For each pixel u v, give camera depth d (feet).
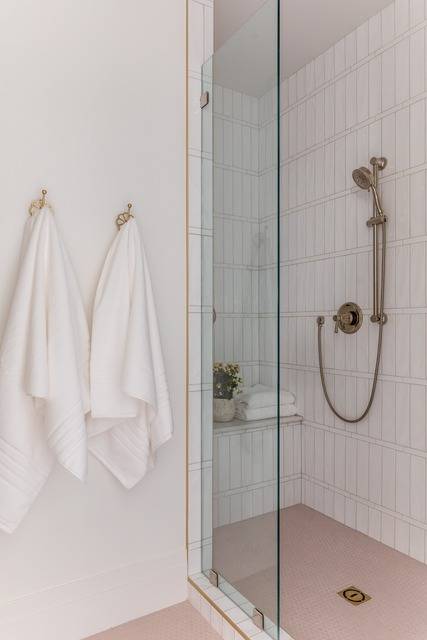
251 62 4.62
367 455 7.16
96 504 4.75
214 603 4.91
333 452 7.80
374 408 7.02
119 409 4.46
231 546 5.00
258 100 4.53
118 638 4.66
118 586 4.88
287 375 8.83
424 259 6.22
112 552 4.85
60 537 4.55
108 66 4.78
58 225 4.48
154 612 5.11
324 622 4.98
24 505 4.04
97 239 4.71
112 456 4.74
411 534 6.48
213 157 5.28
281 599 5.43
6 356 3.98
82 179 4.63
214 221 5.29
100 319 4.44
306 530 7.37
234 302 4.95
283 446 8.29
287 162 8.73
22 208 4.31
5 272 4.24
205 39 5.48
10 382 3.96
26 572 4.38
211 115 5.29
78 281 4.59
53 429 3.99
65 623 4.56
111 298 4.50
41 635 4.43
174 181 5.26
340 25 7.16
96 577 4.75
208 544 5.41
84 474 4.03
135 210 4.97
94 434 4.56
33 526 4.41
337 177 7.62
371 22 6.95
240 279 4.85
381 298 6.72
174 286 5.29
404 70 6.45
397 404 6.65
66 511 4.58
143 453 4.73
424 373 6.25
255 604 4.61
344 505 7.59
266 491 4.47
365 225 7.09
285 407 8.46
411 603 5.35
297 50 7.82
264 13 4.40
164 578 5.19
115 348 4.49
